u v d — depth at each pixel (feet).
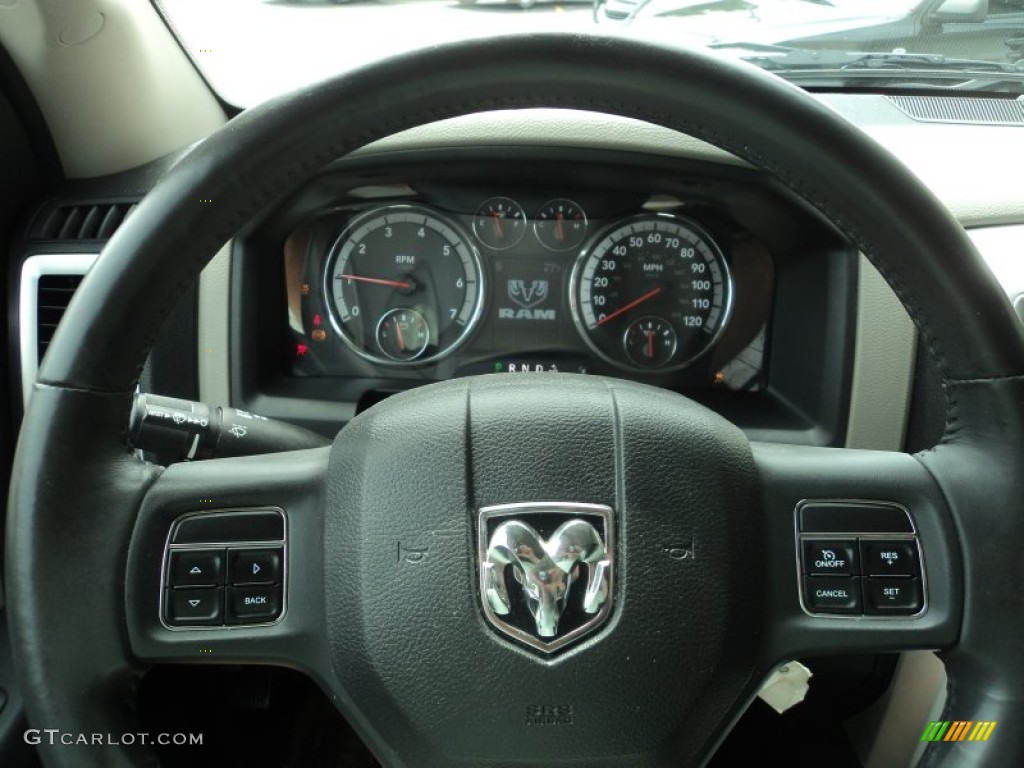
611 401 2.96
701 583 2.81
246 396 5.54
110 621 2.77
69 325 2.68
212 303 5.36
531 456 2.85
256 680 4.53
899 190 2.79
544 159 5.63
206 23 6.06
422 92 2.81
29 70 5.12
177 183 2.71
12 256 5.51
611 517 2.81
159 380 5.32
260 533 2.93
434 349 6.24
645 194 5.93
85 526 2.72
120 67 5.18
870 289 5.27
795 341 5.78
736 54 6.40
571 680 2.71
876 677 4.95
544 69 2.79
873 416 5.34
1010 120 6.13
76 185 5.66
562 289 6.24
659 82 2.80
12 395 5.55
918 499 2.93
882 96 6.26
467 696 2.73
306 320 6.12
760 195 5.53
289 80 6.04
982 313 2.79
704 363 6.22
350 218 6.02
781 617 2.94
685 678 2.78
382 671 2.78
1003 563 2.79
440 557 2.78
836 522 2.95
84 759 2.74
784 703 3.38
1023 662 2.76
